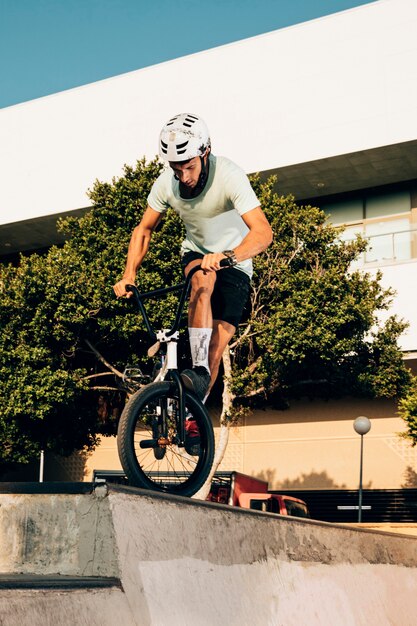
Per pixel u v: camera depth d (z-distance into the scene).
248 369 14.69
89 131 22.22
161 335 3.56
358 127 18.55
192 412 3.61
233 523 3.25
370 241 19.38
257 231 3.50
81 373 15.43
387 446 19.77
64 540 2.73
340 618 3.92
